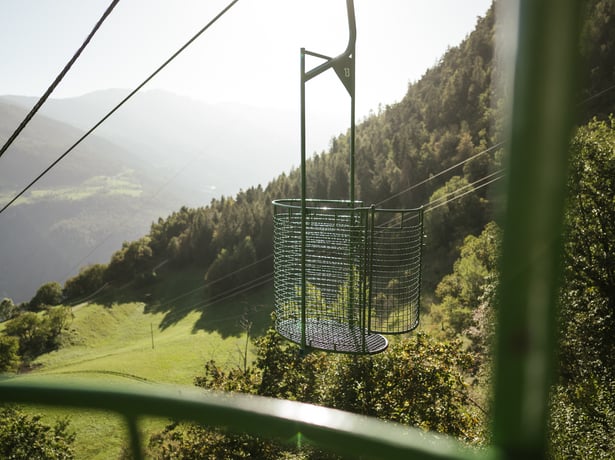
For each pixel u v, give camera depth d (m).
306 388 10.92
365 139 93.25
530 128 0.39
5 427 13.20
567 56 0.38
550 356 0.41
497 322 0.43
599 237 15.12
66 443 14.73
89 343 71.19
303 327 3.54
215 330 62.97
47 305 90.00
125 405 0.64
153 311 79.81
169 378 48.62
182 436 8.91
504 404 0.42
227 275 74.94
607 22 57.78
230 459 8.51
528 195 0.40
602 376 11.92
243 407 0.56
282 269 3.98
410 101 105.94
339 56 3.60
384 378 10.01
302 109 3.46
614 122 16.80
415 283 3.57
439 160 74.56
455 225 53.28
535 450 0.41
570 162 0.40
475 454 0.43
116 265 93.44
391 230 3.54
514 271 0.42
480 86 87.56
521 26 0.38
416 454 0.46
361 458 0.48
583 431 9.33
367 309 3.58
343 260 3.62
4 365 56.97
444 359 10.68
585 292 14.99
